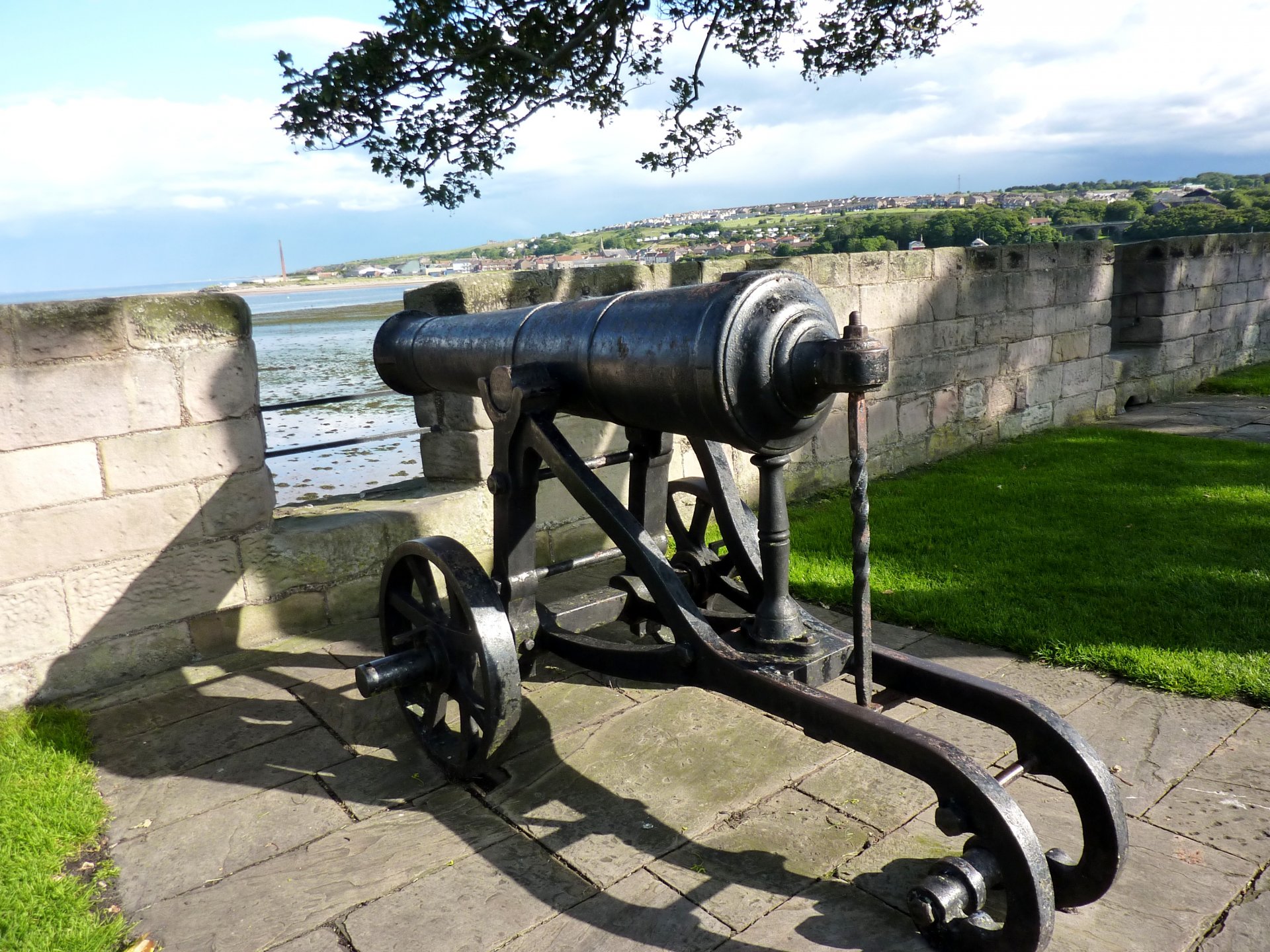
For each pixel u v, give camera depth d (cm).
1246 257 978
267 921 196
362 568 378
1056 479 546
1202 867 201
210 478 335
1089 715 268
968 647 320
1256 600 338
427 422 421
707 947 183
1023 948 164
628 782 246
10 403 290
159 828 234
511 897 201
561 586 406
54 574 306
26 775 256
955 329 622
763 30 721
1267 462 573
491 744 233
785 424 195
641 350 209
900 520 470
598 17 605
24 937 188
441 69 587
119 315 307
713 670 217
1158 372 863
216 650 345
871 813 227
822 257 517
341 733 283
